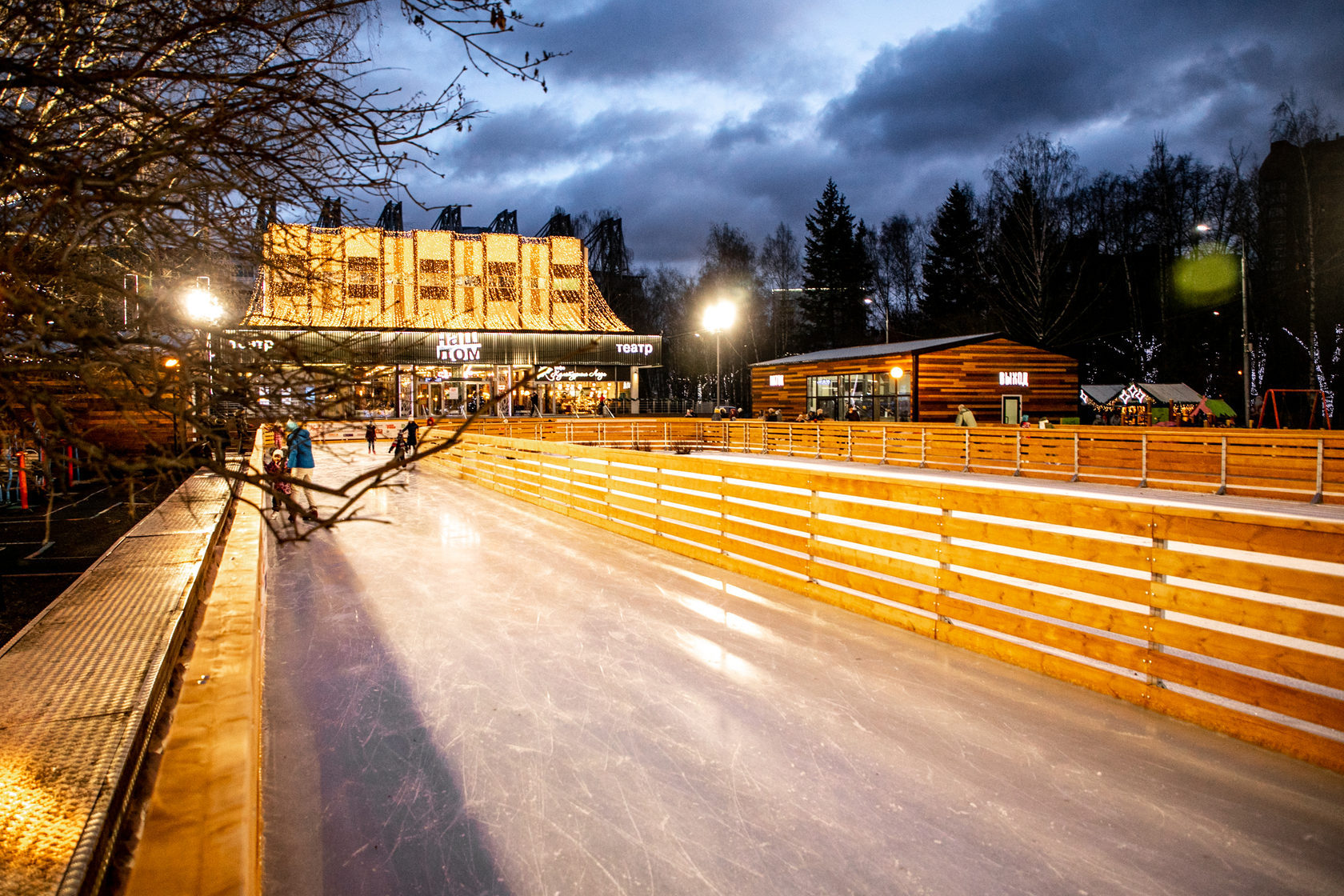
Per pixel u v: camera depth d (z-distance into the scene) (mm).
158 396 1889
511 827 3107
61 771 2166
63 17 1906
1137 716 4027
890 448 21844
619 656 5180
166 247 2367
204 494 8703
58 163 1848
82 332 1760
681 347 63344
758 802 3250
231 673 3408
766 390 35406
